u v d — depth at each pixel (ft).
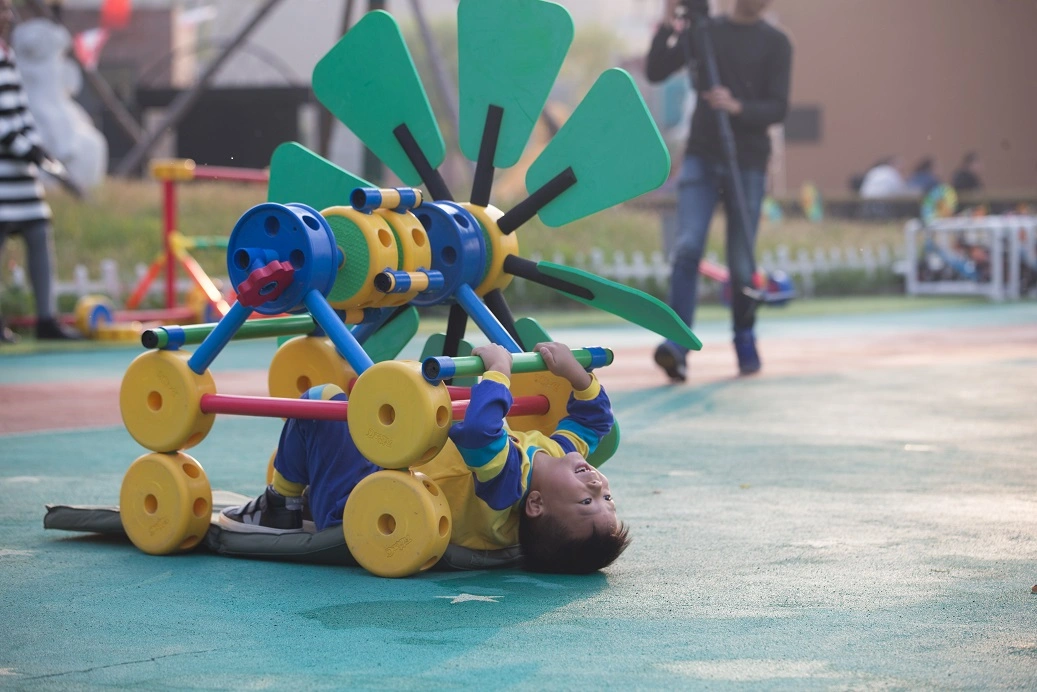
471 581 10.28
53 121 55.88
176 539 11.23
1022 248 68.59
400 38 13.24
